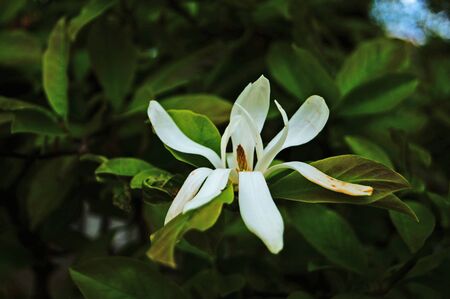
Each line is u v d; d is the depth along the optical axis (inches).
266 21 34.5
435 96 41.3
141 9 34.7
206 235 21.5
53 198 29.7
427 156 28.1
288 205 25.1
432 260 24.4
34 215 29.8
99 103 33.8
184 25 38.7
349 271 26.6
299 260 30.0
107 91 30.0
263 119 22.4
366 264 25.9
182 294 23.7
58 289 31.5
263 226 20.0
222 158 22.0
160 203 22.4
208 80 31.4
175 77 30.7
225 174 21.2
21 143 32.1
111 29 29.8
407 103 39.7
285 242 30.0
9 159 31.8
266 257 31.2
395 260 29.0
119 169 24.0
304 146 30.5
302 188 21.7
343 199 21.2
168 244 19.3
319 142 30.6
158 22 37.9
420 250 25.1
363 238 31.2
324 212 26.3
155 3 34.9
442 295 25.3
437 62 43.7
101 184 31.1
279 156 30.8
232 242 32.6
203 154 22.2
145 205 25.5
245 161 22.1
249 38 34.3
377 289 25.7
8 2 32.6
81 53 34.0
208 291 26.7
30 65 32.2
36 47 31.9
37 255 32.1
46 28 38.4
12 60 31.9
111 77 30.0
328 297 27.5
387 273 25.8
